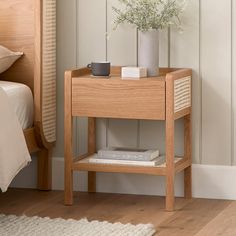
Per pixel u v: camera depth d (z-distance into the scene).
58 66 4.50
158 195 4.39
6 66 4.34
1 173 3.72
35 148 4.37
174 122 4.34
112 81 4.06
